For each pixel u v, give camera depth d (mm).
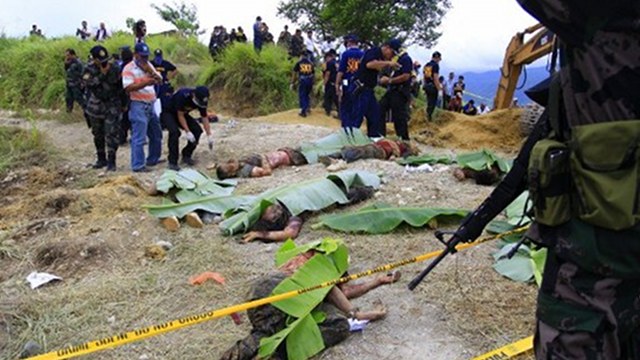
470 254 4785
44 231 5844
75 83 13641
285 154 8109
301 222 5766
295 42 18891
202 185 6859
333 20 23891
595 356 1899
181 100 8609
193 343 3752
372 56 9352
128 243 5488
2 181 8859
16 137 10750
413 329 3775
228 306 4223
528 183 2014
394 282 4336
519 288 4211
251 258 5059
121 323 4062
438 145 11516
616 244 1848
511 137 12344
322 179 6320
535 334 2086
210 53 20234
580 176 1876
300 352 3439
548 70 2070
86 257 5188
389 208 5594
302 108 15062
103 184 7297
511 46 13539
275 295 3545
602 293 1891
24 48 18828
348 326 3682
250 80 17047
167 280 4688
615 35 1836
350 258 4914
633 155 1812
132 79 8445
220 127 12445
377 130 9742
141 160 8781
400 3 25469
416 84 17250
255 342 3510
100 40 19406
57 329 4016
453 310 3965
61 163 9734
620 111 1856
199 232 5750
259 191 6949
